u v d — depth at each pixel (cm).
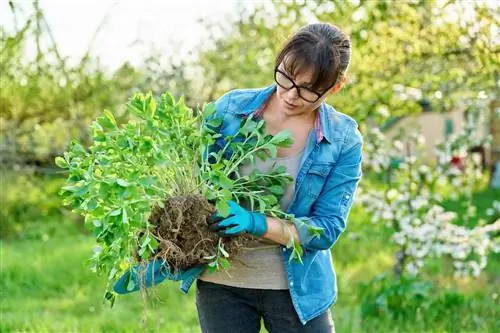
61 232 980
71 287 675
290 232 267
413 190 646
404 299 574
